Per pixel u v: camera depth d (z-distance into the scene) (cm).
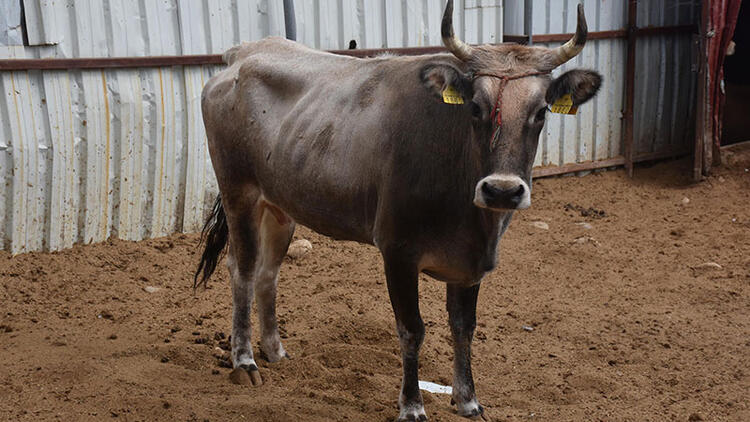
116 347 573
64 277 712
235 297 547
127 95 793
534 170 1102
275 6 873
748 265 815
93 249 776
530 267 801
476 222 441
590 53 1131
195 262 776
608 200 1061
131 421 451
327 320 645
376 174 464
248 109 546
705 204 1044
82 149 775
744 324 667
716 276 784
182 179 846
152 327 623
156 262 766
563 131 1128
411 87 460
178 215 851
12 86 728
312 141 500
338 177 486
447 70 409
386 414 479
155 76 812
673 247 877
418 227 447
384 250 461
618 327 661
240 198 558
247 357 539
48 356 546
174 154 834
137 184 814
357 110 486
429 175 439
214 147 574
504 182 389
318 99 510
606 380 554
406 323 460
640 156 1201
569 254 842
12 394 477
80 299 673
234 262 559
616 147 1191
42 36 743
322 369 547
